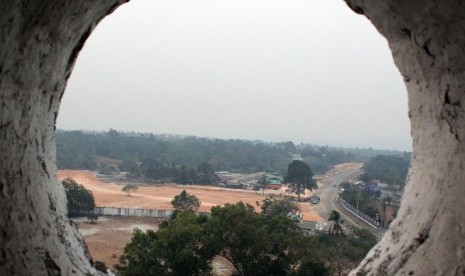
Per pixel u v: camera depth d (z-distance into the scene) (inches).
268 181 3622.0
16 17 144.9
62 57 209.9
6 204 163.5
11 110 165.0
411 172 238.4
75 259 221.8
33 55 171.9
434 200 196.2
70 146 4419.3
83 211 2079.2
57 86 221.3
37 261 179.8
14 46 152.1
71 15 190.2
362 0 224.4
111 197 2815.0
